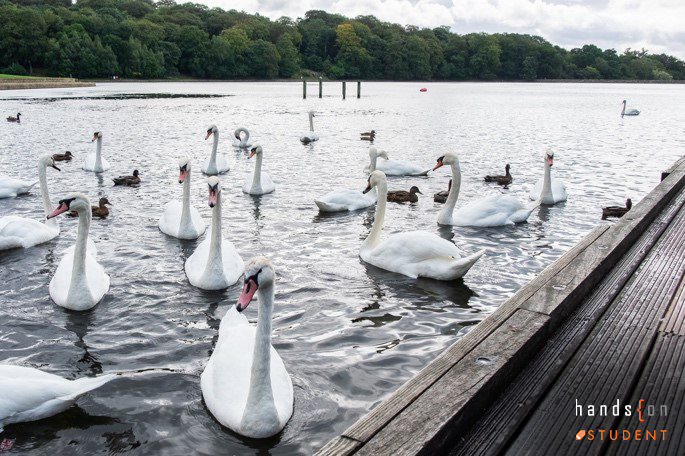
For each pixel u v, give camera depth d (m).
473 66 175.12
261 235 13.65
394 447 3.66
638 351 5.27
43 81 92.94
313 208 16.52
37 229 12.77
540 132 38.28
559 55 181.25
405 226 14.59
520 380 4.83
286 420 6.21
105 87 97.62
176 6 184.75
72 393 6.40
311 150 29.02
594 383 4.77
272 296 5.92
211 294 9.96
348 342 8.17
